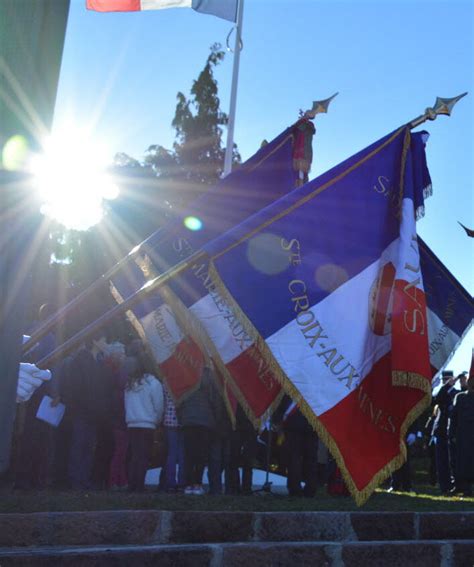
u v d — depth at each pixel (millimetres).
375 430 5512
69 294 12039
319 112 7387
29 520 4562
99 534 4684
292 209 5758
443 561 5301
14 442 7555
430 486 14227
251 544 4805
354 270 5797
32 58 2143
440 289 7445
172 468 8391
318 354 5508
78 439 7785
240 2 12797
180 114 28172
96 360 8094
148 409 8117
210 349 6438
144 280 7789
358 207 5941
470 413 9977
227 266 5531
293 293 5590
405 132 6238
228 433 8055
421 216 6199
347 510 6348
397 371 5395
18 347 2186
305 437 8258
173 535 4891
